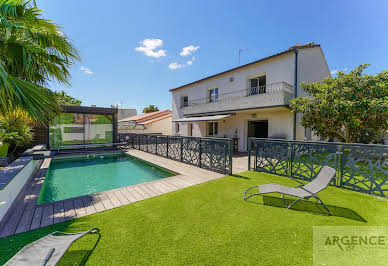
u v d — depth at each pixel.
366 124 9.42
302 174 6.36
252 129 15.85
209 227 3.33
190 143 9.42
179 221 3.55
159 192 5.25
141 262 2.43
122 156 13.70
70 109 13.93
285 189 4.38
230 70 15.49
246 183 6.08
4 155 7.81
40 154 8.40
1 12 4.34
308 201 4.56
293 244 2.84
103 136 15.98
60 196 6.29
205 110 17.12
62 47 5.57
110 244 2.81
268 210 4.04
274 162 7.20
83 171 9.63
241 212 3.94
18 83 4.16
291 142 6.63
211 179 6.60
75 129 14.70
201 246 2.79
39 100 4.58
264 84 13.91
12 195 4.25
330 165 5.76
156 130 30.16
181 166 8.97
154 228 3.29
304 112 10.12
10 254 2.57
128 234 3.09
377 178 4.89
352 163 5.36
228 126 16.47
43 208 4.14
